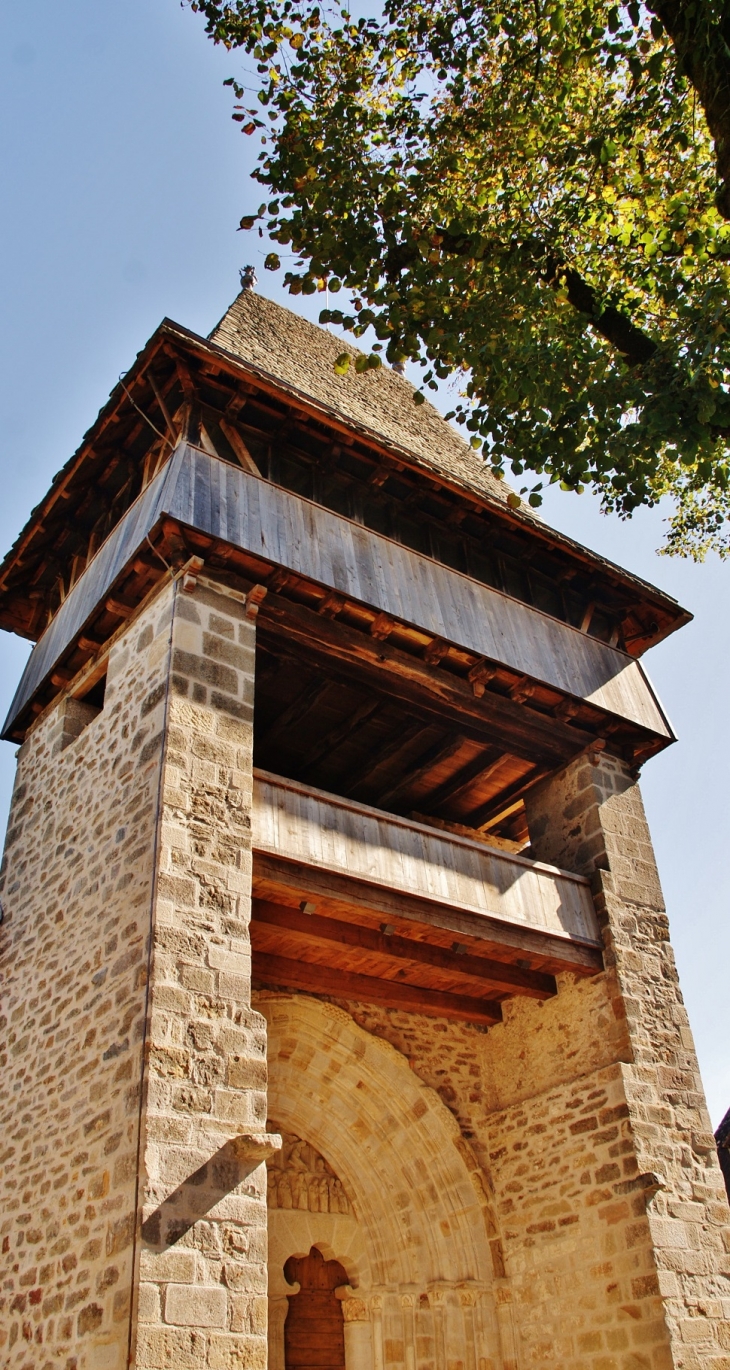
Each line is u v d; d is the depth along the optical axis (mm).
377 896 8430
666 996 9766
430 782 11844
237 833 7406
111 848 7652
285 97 7297
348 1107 9961
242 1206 6082
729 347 6070
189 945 6711
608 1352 8312
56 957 7930
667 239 7020
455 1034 10750
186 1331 5531
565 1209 9156
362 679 9711
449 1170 9922
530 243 7012
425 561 9992
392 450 9742
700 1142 9094
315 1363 9078
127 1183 5910
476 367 7020
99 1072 6668
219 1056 6461
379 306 7035
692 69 5426
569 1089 9602
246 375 8930
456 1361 9055
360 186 7125
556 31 6719
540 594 11359
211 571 8453
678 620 11906
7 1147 7531
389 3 7133
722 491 9602
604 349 6996
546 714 10609
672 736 11055
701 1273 8367
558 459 6789
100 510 10398
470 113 7344
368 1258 9648
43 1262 6473
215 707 7805
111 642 9062
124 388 9086
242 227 7156
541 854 10906
